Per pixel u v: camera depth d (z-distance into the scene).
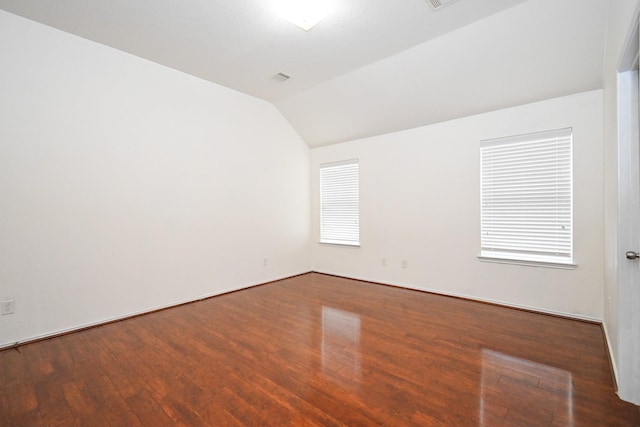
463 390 1.95
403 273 4.45
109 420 1.70
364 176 4.85
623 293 1.83
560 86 3.10
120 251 3.26
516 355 2.39
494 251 3.67
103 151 3.14
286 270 5.14
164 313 3.43
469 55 3.09
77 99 2.97
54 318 2.84
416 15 2.62
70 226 2.94
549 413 1.72
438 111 3.89
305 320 3.19
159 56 3.37
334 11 2.56
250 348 2.55
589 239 3.05
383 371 2.19
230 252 4.30
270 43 3.09
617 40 1.95
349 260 5.09
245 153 4.49
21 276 2.67
